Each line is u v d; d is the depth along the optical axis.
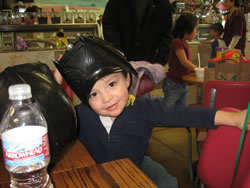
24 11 3.18
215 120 0.81
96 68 0.73
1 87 0.60
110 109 0.83
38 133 0.52
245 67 1.53
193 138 2.67
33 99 0.57
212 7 4.33
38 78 0.62
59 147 0.61
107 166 0.61
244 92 1.24
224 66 1.53
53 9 3.54
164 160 2.23
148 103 1.00
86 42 0.75
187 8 3.97
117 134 0.97
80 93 0.77
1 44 3.16
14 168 0.59
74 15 3.58
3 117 0.57
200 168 0.87
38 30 3.43
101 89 0.79
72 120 0.64
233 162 0.75
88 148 1.02
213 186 0.83
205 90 1.33
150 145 2.54
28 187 0.54
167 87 2.74
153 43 2.29
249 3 4.54
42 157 0.51
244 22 3.08
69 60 0.76
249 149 0.69
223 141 0.79
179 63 2.59
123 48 2.31
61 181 0.56
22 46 2.94
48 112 0.58
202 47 3.07
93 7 3.95
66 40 3.41
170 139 2.67
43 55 2.96
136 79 1.40
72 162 0.66
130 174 0.58
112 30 2.23
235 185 0.73
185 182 1.87
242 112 0.76
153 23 2.19
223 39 3.20
